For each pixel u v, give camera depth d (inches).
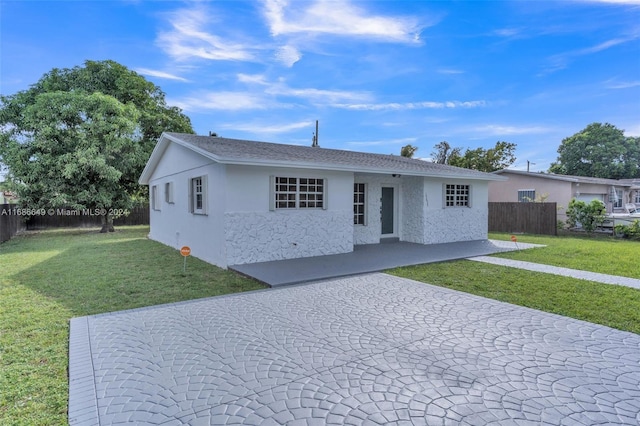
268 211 336.8
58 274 298.4
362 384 116.6
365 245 446.0
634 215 727.7
